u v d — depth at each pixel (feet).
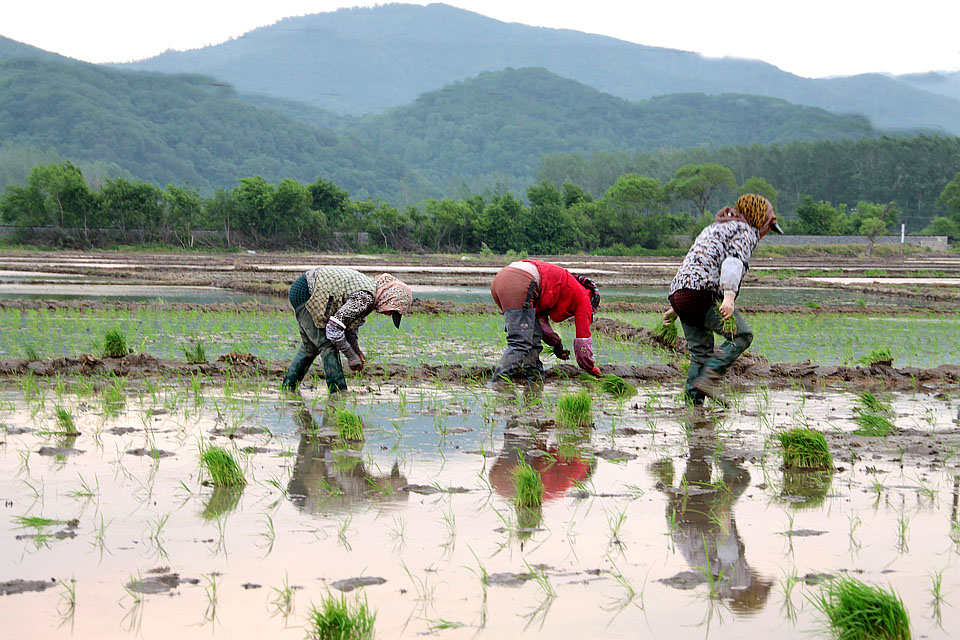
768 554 16.14
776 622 13.10
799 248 354.74
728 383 38.14
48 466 21.22
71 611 12.91
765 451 24.80
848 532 17.49
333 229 305.12
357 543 16.26
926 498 20.10
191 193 288.92
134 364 37.27
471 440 25.67
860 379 39.81
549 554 15.89
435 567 15.11
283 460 22.58
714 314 31.53
